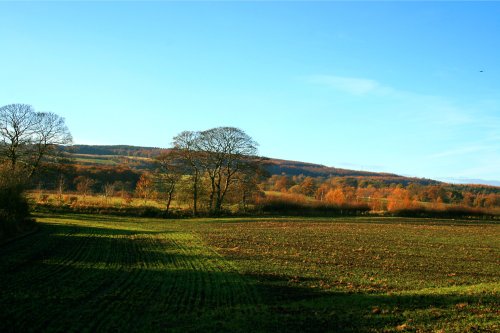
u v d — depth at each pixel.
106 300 16.39
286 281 21.80
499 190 143.88
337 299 17.92
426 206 87.44
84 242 33.72
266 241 39.56
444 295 18.36
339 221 69.25
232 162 74.81
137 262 25.67
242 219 67.19
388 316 15.43
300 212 80.69
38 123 62.12
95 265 23.94
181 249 32.38
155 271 22.92
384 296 18.22
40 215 58.28
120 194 86.56
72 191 86.56
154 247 32.88
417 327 14.34
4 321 13.41
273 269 25.09
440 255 34.78
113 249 30.72
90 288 18.25
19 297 16.19
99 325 13.51
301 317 15.22
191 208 74.44
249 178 74.81
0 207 36.41
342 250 35.31
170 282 20.30
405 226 63.50
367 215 84.44
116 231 44.16
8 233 33.72
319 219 72.00
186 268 24.23
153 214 68.44
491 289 19.95
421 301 17.45
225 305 16.59
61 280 19.55
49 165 64.12
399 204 87.00
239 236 43.12
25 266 22.58
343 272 25.17
